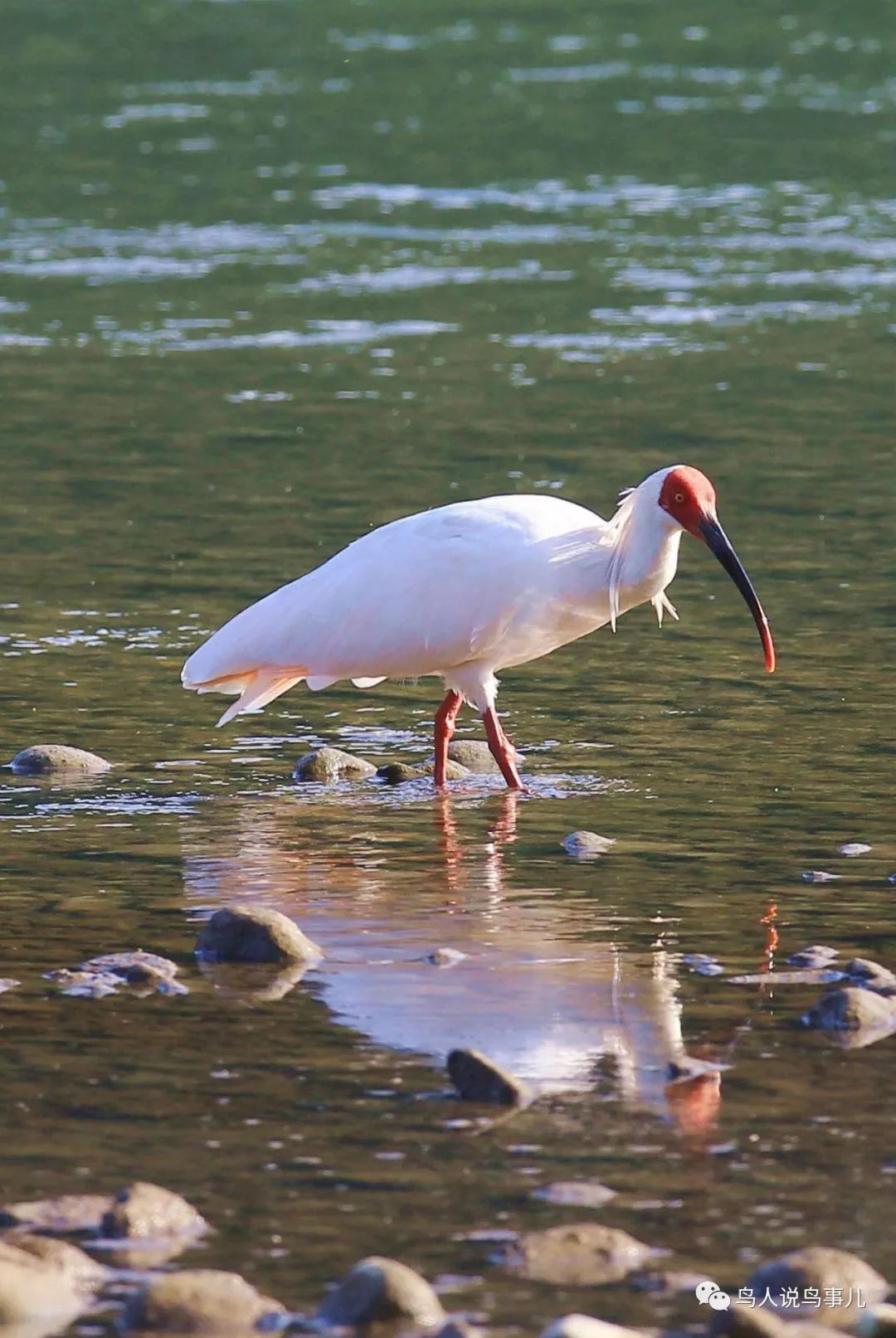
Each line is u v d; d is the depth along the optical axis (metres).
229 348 27.61
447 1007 9.58
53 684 15.27
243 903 11.02
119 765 13.64
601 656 16.11
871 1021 9.32
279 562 18.50
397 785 13.31
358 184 37.12
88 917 10.83
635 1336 6.58
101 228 34.03
